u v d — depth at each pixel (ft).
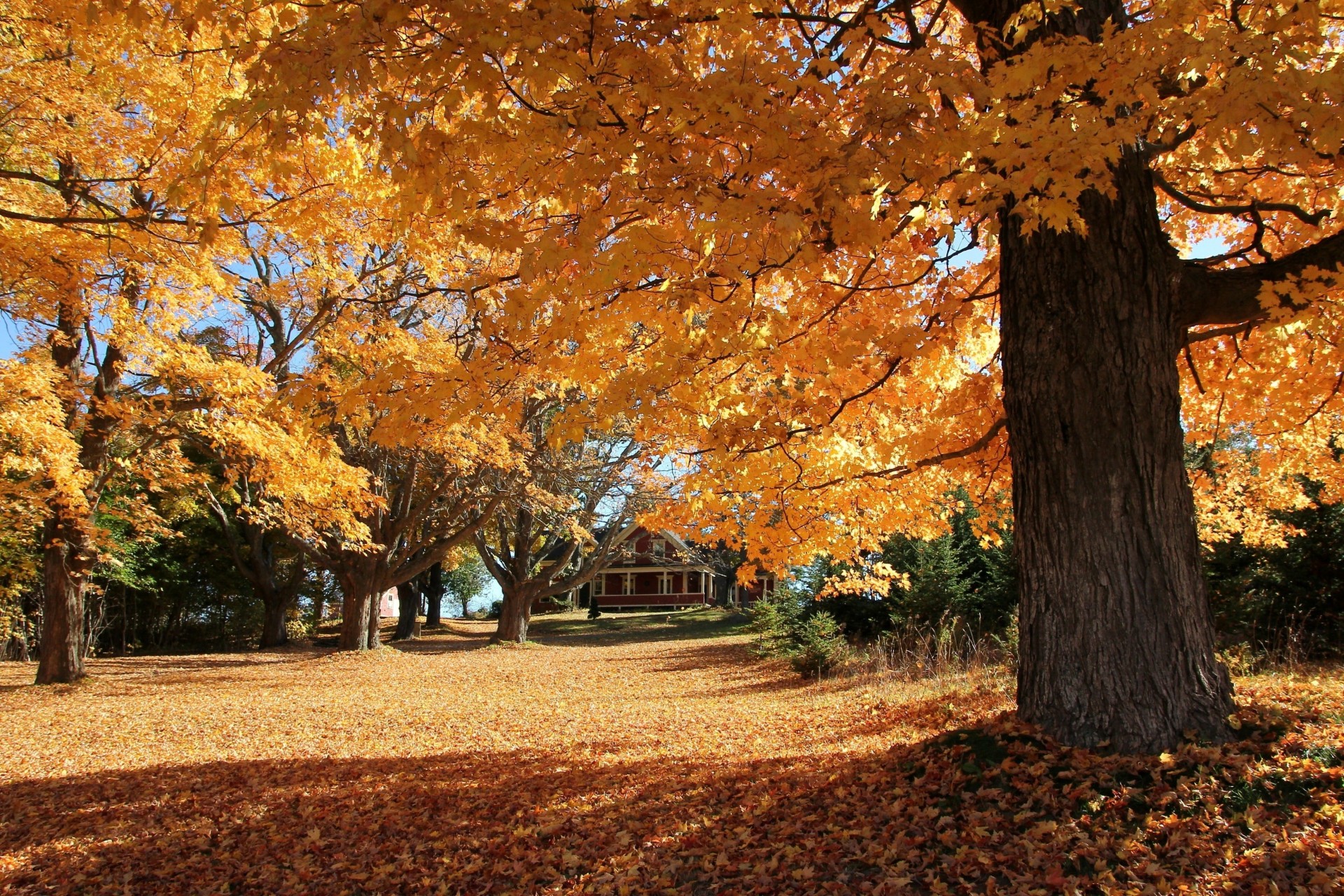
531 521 84.33
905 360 15.19
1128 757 11.86
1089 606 12.48
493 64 10.79
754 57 10.28
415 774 22.49
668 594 157.07
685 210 11.00
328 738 29.25
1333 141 8.09
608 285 9.30
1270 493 25.66
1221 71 9.29
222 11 11.21
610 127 9.97
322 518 38.29
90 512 40.14
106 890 14.56
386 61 9.81
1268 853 9.76
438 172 10.30
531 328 11.32
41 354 35.63
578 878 13.17
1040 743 12.67
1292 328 15.88
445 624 124.16
